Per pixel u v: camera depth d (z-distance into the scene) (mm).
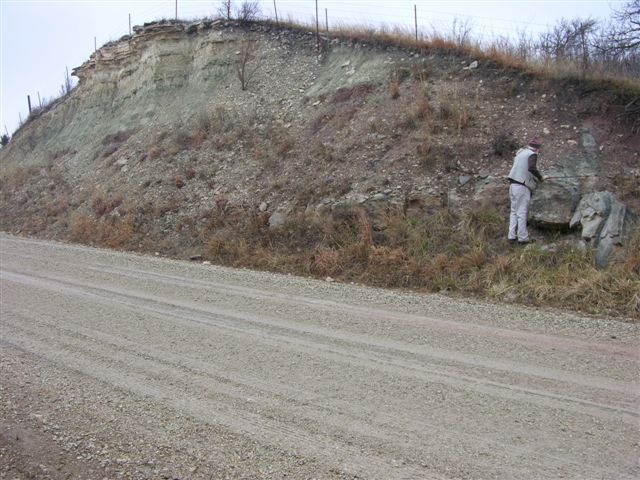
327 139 15031
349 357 5645
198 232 13938
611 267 8742
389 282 9852
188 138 18719
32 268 11008
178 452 3861
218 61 22422
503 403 4520
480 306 7984
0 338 6430
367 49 18312
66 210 19031
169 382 5047
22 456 3951
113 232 15469
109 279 9844
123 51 27656
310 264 10977
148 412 4461
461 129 12953
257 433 4078
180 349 5934
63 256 12789
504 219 10641
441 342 6125
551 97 13039
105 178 19797
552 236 10070
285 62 20469
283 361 5539
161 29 24984
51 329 6719
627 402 4523
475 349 5879
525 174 9992
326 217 12211
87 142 25125
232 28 23047
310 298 8383
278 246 12094
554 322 7031
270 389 4855
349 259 10750
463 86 14555
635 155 11023
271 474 3561
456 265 9672
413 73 15812
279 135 16391
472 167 11961
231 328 6691
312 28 21406
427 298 8531
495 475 3467
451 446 3834
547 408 4418
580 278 8570
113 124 24703
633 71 14016
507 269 9312
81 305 7883
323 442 3930
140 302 8055
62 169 23656
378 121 14562
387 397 4656
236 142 17219
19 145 30906
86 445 4012
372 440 3938
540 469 3527
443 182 11875
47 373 5328
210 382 5031
